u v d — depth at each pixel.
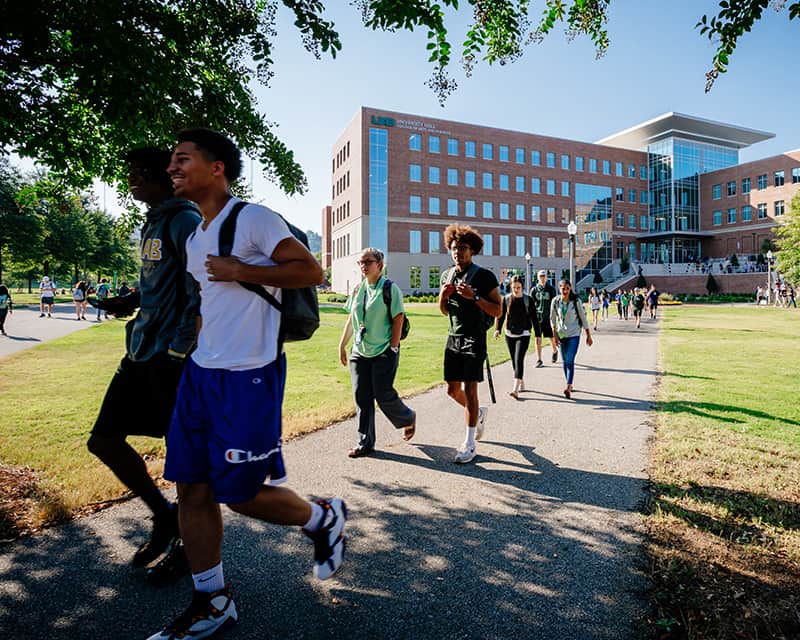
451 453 4.57
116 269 61.12
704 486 3.71
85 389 7.65
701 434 5.07
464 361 4.28
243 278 1.92
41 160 4.48
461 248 4.30
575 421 5.73
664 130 67.81
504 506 3.40
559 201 62.59
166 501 2.70
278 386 2.12
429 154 54.91
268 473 2.13
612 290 61.31
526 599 2.34
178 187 2.11
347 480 3.89
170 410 2.51
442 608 2.27
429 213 54.88
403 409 4.62
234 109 4.63
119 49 3.22
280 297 2.14
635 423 5.61
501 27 4.68
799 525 3.08
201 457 2.05
